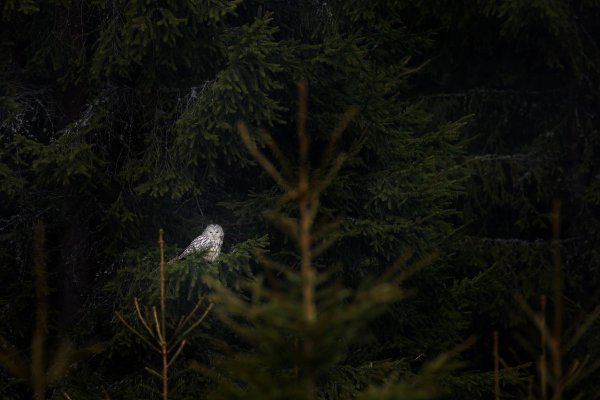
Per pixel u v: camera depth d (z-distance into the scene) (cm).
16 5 1734
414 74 2675
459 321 2134
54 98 1869
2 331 1706
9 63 1806
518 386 2111
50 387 1616
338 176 1800
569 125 2570
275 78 1725
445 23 2430
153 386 1675
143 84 1731
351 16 2128
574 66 2430
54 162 1582
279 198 1750
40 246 789
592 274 2517
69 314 1816
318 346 610
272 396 620
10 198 1692
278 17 1997
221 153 1850
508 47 2678
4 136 1738
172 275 1527
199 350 1725
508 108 2689
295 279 630
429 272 1977
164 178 1631
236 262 1580
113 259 1812
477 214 2683
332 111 1820
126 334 1600
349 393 1675
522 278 2498
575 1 2588
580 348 2366
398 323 2036
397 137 1898
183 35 1605
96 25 1841
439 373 1564
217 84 1524
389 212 1867
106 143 1780
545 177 2581
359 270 1844
